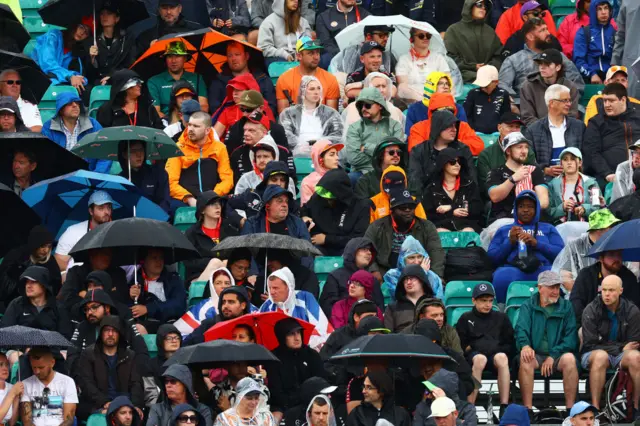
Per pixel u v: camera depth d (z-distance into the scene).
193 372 54.25
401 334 54.28
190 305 62.56
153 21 81.38
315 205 66.62
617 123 74.00
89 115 77.69
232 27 87.00
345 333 57.44
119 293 60.91
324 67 83.81
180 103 75.06
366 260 62.12
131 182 66.88
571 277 63.56
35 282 58.47
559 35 86.44
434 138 70.12
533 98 77.50
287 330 55.81
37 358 54.84
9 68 74.75
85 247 59.12
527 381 58.41
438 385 53.59
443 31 88.31
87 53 81.06
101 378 55.62
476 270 64.56
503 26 85.06
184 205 69.69
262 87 78.31
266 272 60.72
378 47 78.06
